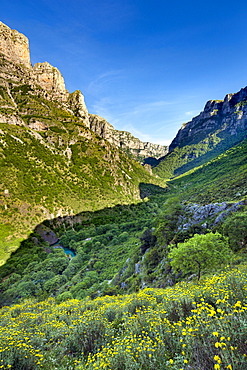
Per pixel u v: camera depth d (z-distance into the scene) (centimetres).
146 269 3175
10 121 14975
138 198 17125
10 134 13562
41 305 1404
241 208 2695
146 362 427
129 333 614
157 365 409
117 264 4903
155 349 438
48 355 709
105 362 501
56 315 1112
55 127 18425
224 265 1451
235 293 578
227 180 7725
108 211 12356
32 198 10138
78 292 3784
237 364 280
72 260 6034
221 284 689
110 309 959
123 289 3216
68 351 741
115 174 17912
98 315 892
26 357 605
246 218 2066
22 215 8894
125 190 16862
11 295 4259
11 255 6694
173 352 442
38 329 877
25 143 13950
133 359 448
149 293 1019
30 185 10919
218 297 578
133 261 4041
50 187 11806
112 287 3419
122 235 7538
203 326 434
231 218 2316
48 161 14000
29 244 7450
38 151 14175
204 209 3394
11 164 11381
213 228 2692
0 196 9069
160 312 655
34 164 12756
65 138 18000
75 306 1221
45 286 4634
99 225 10238
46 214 9775
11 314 1184
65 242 8312
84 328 789
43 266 5597
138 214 12162
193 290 818
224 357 301
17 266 5844
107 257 5741
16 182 10425
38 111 18675
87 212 11556
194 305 618
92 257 6162
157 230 3728
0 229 7706
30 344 703
